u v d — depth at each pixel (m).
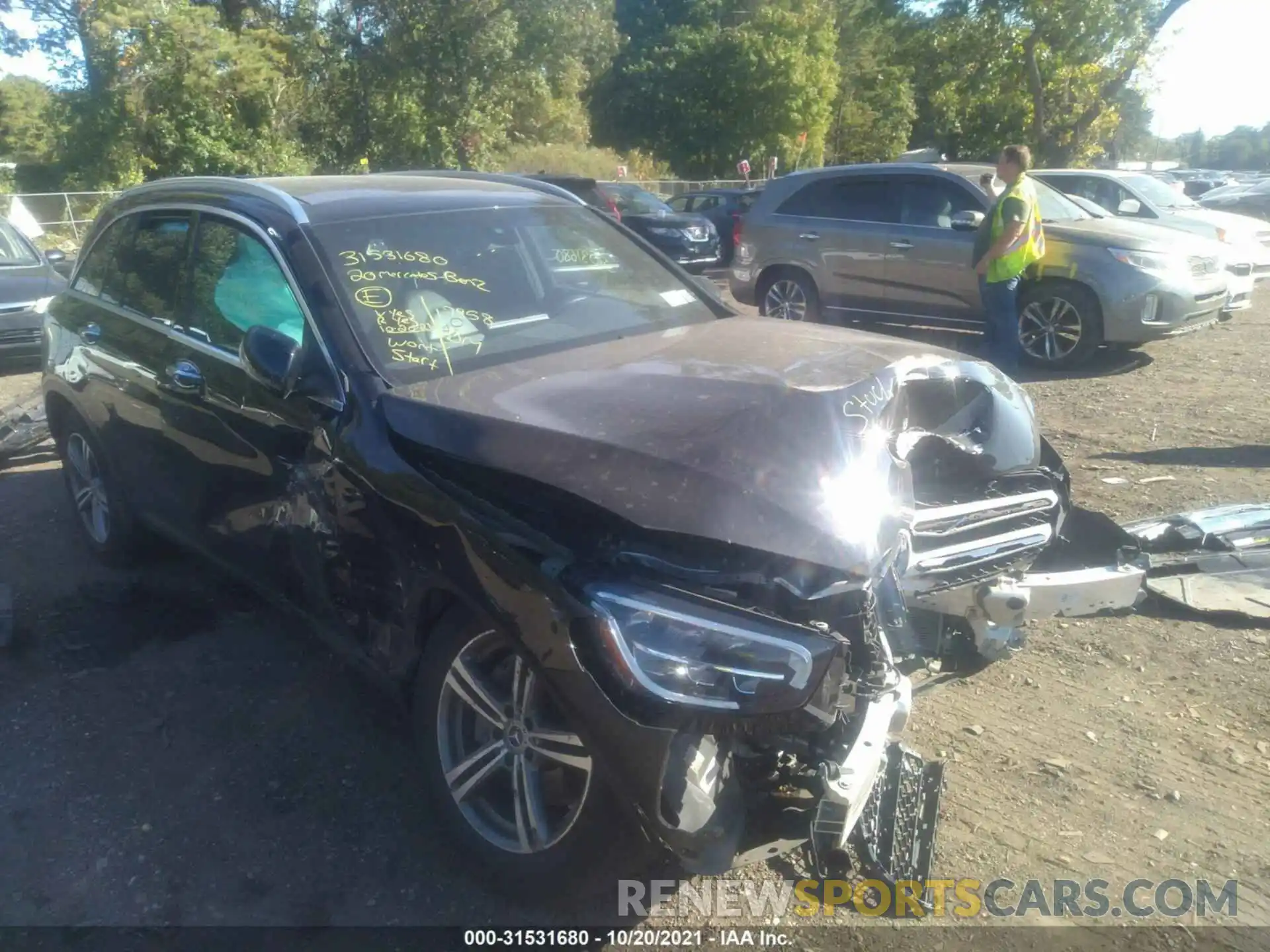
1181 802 3.46
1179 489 6.23
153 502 4.70
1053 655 4.39
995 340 8.55
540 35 32.81
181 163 27.17
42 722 4.01
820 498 2.77
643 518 2.67
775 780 2.79
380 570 3.25
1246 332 11.74
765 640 2.53
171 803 3.54
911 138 53.12
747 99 44.25
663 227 17.78
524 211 4.45
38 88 38.22
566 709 2.64
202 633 4.68
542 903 3.07
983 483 3.81
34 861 3.29
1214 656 4.34
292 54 28.83
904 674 3.81
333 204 4.07
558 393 3.24
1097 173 14.05
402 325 3.65
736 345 3.71
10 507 6.30
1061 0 24.09
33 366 9.75
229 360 3.97
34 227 19.70
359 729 3.94
